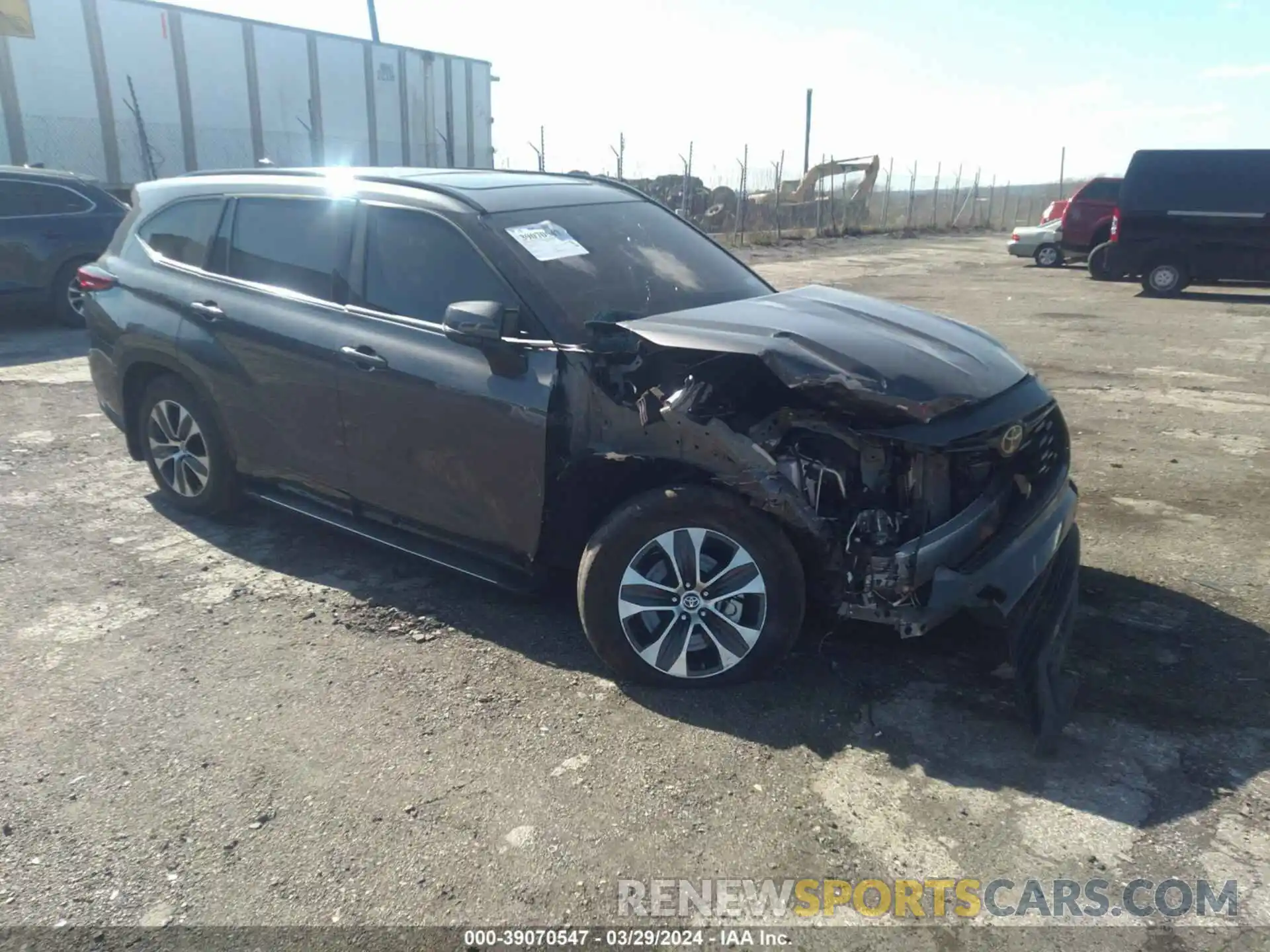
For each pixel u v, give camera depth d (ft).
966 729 10.99
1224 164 48.42
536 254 13.25
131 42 60.03
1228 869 8.81
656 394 11.59
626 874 8.80
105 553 15.88
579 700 11.60
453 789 9.95
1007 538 11.18
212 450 16.40
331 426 14.30
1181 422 24.27
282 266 15.21
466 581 14.90
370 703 11.51
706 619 11.61
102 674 12.14
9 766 10.28
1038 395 12.28
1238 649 12.71
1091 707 11.42
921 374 11.25
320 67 69.62
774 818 9.53
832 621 12.03
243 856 9.00
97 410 24.45
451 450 12.92
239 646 12.87
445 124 80.59
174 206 17.13
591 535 12.14
